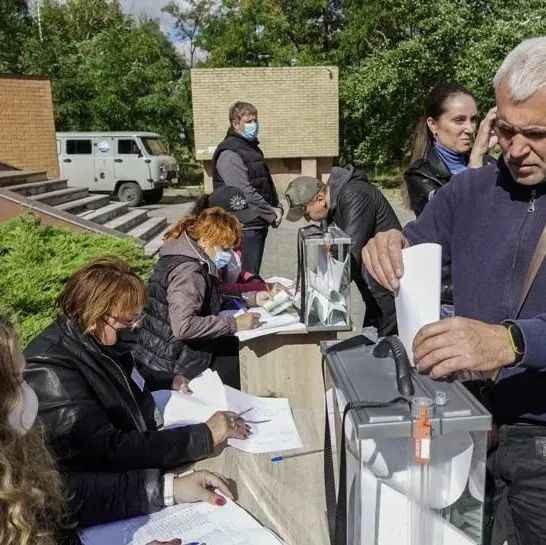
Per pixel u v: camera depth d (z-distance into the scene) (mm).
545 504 1350
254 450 1814
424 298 1078
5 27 22406
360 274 2857
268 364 2746
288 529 1476
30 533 1148
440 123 2680
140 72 21250
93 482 1538
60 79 21047
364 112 17938
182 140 22797
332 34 23156
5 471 1135
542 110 1176
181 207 15664
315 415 2074
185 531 1458
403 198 2953
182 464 1795
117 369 1876
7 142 12109
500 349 1034
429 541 1020
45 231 4762
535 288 1319
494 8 14516
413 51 15570
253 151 5141
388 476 1010
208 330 2834
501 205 1385
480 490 1036
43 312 3711
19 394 1163
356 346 1295
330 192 2977
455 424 972
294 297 3062
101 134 15461
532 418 1358
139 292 1932
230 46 22578
